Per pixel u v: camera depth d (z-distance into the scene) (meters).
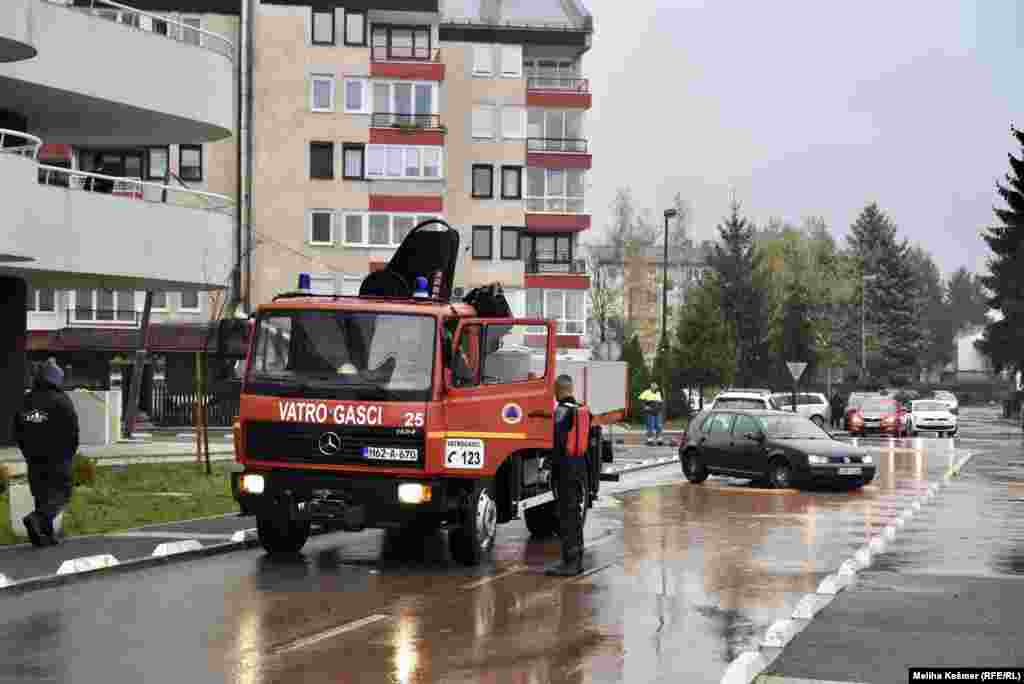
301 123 67.62
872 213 130.62
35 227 25.92
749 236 105.19
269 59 67.50
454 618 11.59
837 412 69.00
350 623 11.24
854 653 9.88
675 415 66.69
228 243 33.19
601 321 97.88
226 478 26.41
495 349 16.00
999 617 11.56
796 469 28.00
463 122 73.31
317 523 15.03
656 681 9.14
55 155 64.00
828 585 13.27
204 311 64.00
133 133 34.50
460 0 76.50
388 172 68.19
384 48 70.56
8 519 18.17
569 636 10.80
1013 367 95.88
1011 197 77.88
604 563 15.72
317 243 67.62
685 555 16.61
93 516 19.19
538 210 75.12
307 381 15.10
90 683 8.79
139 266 30.23
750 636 10.89
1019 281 90.06
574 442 14.66
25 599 12.42
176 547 15.64
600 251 116.31
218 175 67.06
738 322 101.06
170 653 9.84
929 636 10.61
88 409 34.78
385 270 16.66
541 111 76.44
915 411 61.16
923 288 164.88
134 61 30.83
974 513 22.69
